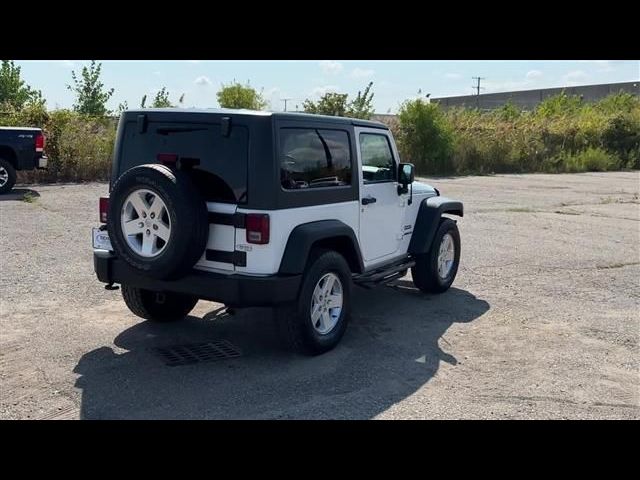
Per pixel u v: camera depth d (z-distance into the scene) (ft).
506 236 38.09
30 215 39.42
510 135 95.91
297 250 16.63
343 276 18.54
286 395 15.30
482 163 92.58
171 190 15.69
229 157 16.42
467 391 15.89
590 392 16.03
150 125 17.63
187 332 19.71
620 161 102.89
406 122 87.30
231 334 19.66
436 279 24.53
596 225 43.04
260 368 16.96
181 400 14.87
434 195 25.38
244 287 16.14
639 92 206.39
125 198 16.37
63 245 30.91
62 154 60.49
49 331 19.29
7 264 26.91
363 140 20.39
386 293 25.23
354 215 19.60
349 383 16.15
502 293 25.50
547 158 96.89
